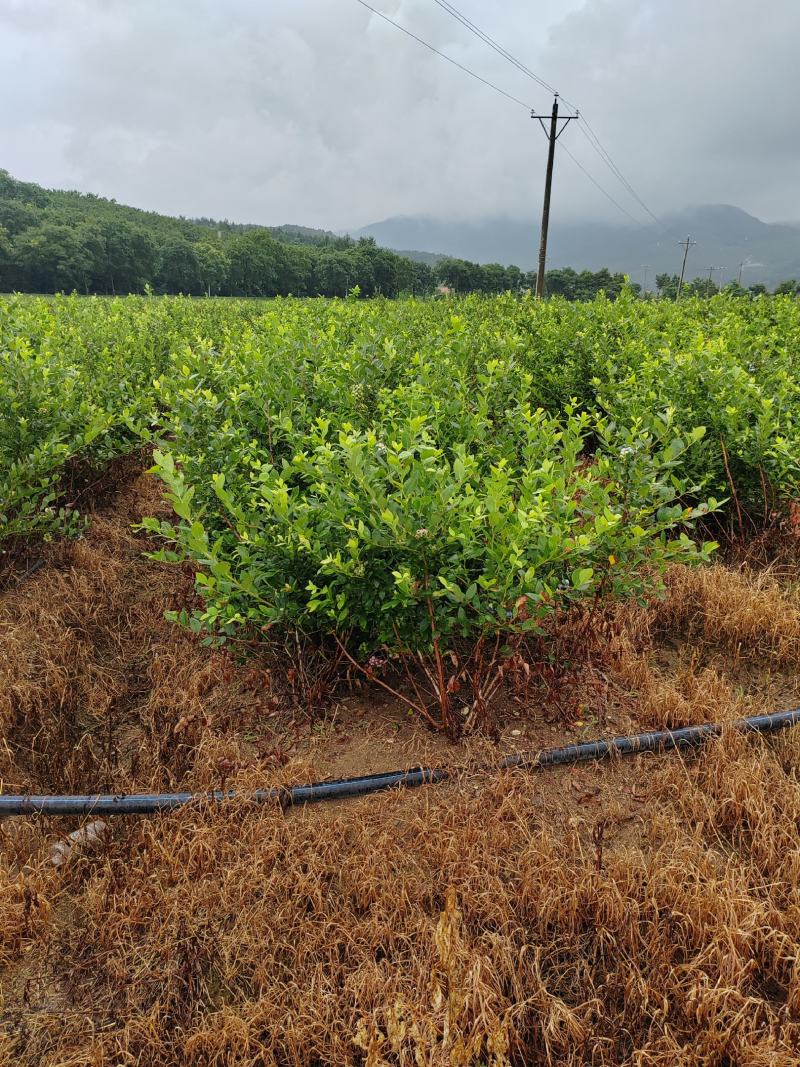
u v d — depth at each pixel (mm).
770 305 10633
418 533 2793
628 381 5957
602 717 3516
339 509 3092
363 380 5055
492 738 3309
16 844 2934
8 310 7852
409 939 2398
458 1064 1966
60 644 4152
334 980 2312
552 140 20844
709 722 3436
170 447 4402
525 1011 2199
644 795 3072
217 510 4016
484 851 2684
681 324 9258
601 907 2451
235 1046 2133
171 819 2912
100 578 4973
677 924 2432
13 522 4652
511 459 3992
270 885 2590
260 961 2383
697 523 5438
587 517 3900
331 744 3391
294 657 3693
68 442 5785
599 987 2277
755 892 2541
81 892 2791
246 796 2961
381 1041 2041
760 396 5172
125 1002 2344
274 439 4645
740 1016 2088
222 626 3395
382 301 13164
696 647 4223
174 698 3711
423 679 3760
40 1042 2264
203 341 5645
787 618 4117
